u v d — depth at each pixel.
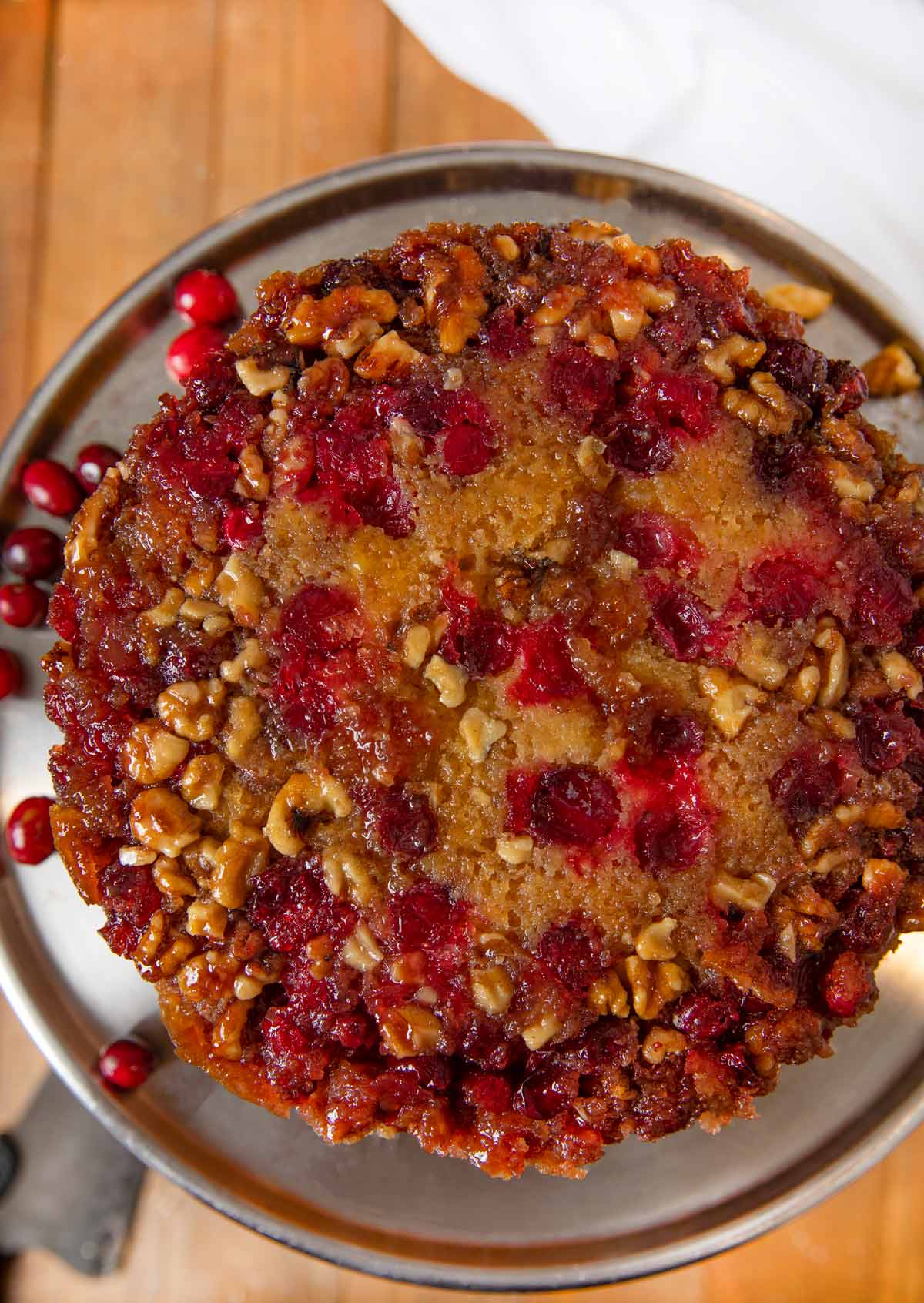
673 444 0.49
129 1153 0.61
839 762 0.49
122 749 0.48
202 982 0.48
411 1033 0.48
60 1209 0.61
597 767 0.49
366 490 0.49
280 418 0.48
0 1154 0.61
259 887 0.48
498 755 0.49
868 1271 0.60
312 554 0.48
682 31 0.58
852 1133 0.53
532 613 0.49
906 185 0.58
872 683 0.49
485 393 0.49
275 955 0.49
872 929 0.49
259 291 0.50
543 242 0.51
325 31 0.61
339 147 0.62
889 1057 0.54
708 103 0.58
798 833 0.49
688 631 0.49
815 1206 0.53
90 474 0.55
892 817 0.49
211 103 0.62
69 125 0.62
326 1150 0.54
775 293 0.55
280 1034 0.48
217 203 0.62
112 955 0.55
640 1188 0.53
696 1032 0.48
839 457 0.50
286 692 0.48
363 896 0.48
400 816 0.49
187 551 0.49
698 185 0.55
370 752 0.48
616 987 0.48
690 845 0.49
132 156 0.62
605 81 0.59
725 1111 0.49
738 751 0.49
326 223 0.56
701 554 0.49
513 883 0.49
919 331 0.55
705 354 0.49
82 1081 0.54
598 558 0.49
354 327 0.49
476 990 0.48
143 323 0.56
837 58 0.57
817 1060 0.54
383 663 0.48
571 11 0.58
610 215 0.56
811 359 0.50
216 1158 0.53
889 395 0.55
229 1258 0.61
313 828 0.49
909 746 0.49
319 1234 0.52
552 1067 0.49
